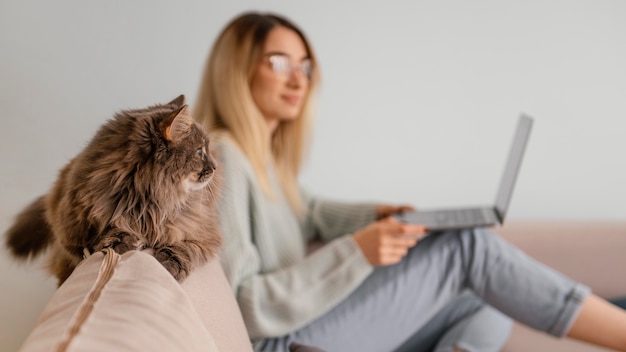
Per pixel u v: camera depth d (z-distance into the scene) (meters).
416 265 1.24
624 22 1.83
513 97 1.88
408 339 1.39
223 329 0.75
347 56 1.82
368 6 1.80
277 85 1.38
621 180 1.93
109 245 0.75
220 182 1.01
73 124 1.62
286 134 1.54
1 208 1.47
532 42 1.85
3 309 1.08
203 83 1.39
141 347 0.45
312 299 1.15
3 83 1.56
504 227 1.63
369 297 1.21
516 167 1.34
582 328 1.16
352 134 1.87
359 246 1.19
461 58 1.85
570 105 1.88
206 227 0.90
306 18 1.78
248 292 1.12
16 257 1.06
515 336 1.45
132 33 1.66
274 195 1.34
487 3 1.82
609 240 1.61
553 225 1.65
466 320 1.38
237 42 1.33
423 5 1.81
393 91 1.86
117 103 1.67
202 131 0.90
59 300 0.55
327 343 1.17
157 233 0.81
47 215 0.92
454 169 1.92
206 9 1.70
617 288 1.58
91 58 1.63
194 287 0.77
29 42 1.58
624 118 1.89
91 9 1.62
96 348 0.42
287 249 1.34
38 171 1.57
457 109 1.88
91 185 0.77
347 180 1.90
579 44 1.84
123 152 0.80
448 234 1.26
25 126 1.58
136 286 0.55
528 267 1.20
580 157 1.92
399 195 1.92
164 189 0.81
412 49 1.84
